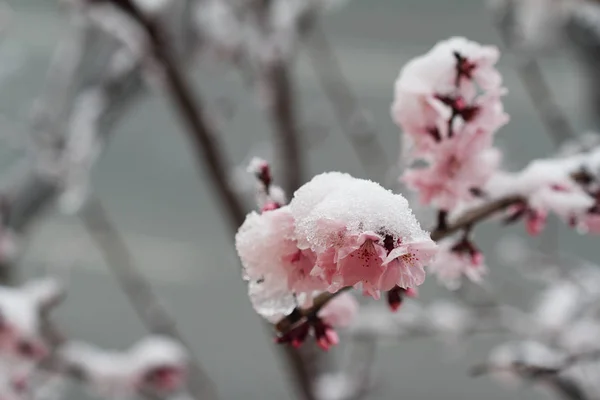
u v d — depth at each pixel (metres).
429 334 2.15
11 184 2.36
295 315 0.95
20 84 2.97
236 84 2.69
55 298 1.73
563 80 3.17
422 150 1.02
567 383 1.77
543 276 2.28
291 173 2.36
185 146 6.34
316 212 0.89
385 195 0.89
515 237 2.70
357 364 2.28
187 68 2.34
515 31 2.28
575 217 1.05
